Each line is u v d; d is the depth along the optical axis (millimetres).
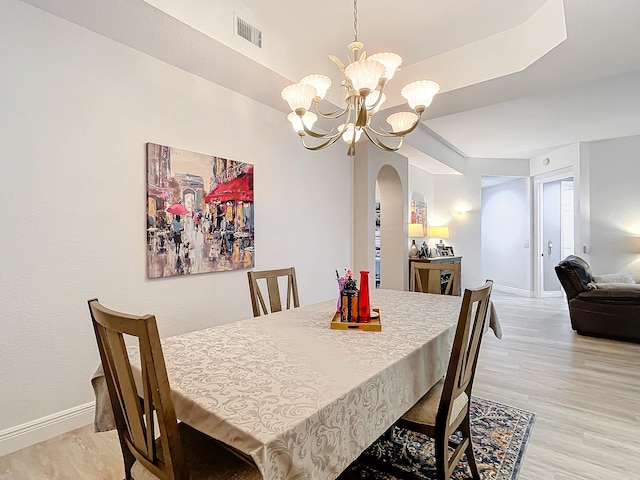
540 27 2408
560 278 4305
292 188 3668
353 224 4609
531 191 7266
